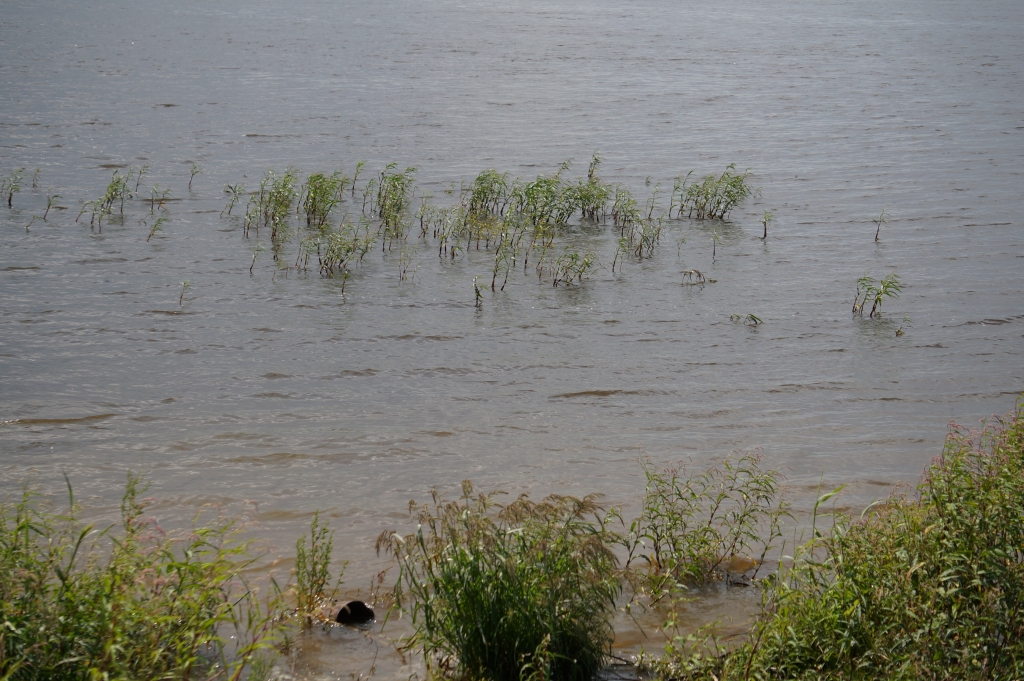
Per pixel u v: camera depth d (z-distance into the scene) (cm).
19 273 1814
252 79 4088
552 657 658
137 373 1418
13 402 1298
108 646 587
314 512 1034
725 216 2461
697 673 706
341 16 6600
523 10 7575
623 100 4006
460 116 3547
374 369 1470
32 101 3388
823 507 1060
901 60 5475
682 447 1229
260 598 837
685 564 890
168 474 1113
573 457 1192
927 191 2708
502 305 1775
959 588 659
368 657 746
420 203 2425
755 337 1658
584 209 2386
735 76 4762
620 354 1562
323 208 2231
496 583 689
